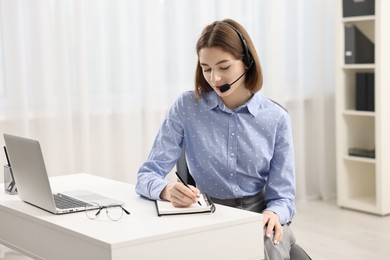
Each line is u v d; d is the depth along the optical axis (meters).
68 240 2.09
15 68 4.14
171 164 2.71
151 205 2.41
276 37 5.36
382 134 5.05
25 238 2.35
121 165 4.68
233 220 2.14
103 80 4.50
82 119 4.42
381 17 4.92
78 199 2.49
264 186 2.74
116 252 1.91
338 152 5.38
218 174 2.66
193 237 2.06
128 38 4.61
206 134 2.66
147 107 4.73
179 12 4.80
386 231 4.68
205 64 2.50
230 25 2.53
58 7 4.27
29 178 2.38
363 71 5.40
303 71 5.64
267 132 2.65
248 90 2.64
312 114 5.70
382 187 5.09
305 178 5.76
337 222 4.95
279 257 2.36
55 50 4.30
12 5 4.11
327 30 5.71
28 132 4.23
